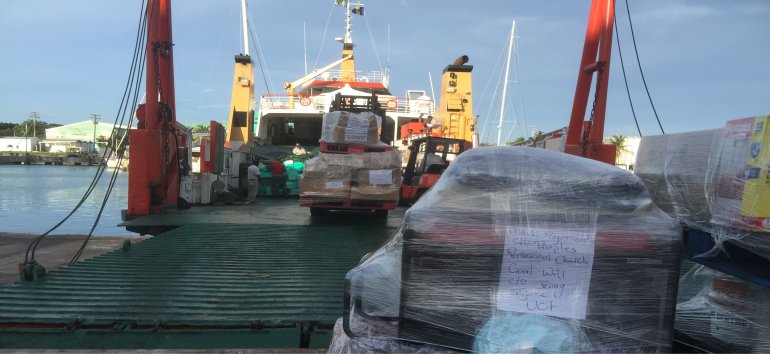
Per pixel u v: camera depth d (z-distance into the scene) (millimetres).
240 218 8336
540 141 10773
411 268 1917
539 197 1927
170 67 8414
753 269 2176
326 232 7254
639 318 1856
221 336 3391
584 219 1882
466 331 1881
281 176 12406
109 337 3328
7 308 3684
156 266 5066
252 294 4168
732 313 2260
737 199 2090
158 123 8094
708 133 2354
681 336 2258
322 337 3412
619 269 1859
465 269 1886
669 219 1926
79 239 9664
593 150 6707
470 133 13547
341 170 8039
